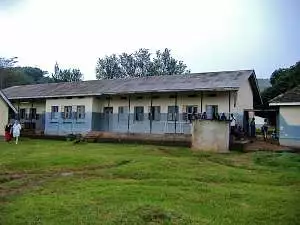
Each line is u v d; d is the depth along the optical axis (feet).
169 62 267.39
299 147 88.89
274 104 91.71
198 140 88.33
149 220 30.17
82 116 127.13
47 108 136.98
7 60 273.75
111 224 29.50
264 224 30.86
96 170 57.21
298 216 33.04
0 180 50.21
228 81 102.53
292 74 145.69
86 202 36.42
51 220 31.32
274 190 43.96
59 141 116.88
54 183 47.26
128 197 38.19
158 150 84.33
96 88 127.13
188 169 57.06
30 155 72.95
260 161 67.97
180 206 35.14
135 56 272.10
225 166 62.39
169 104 111.86
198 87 101.65
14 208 35.50
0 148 88.48
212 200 38.06
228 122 86.74
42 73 388.16
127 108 120.67
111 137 110.22
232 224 30.53
